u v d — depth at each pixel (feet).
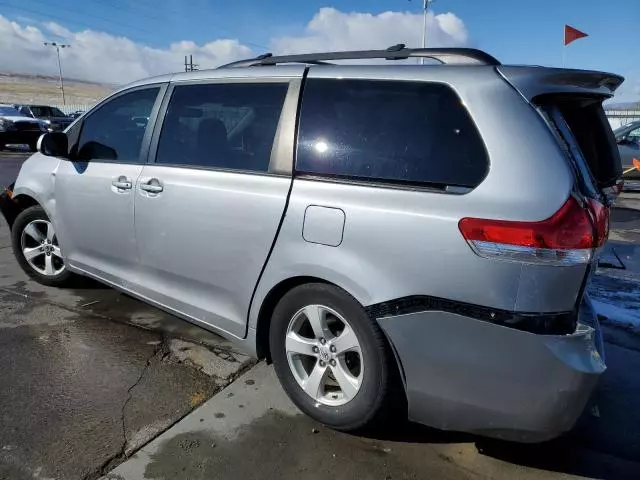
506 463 7.93
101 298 13.88
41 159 13.93
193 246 9.80
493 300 6.55
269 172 8.75
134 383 9.79
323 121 8.39
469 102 7.14
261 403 9.27
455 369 6.97
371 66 8.30
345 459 7.90
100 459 7.70
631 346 12.05
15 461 7.59
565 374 6.50
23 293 14.10
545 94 7.16
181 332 12.00
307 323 8.74
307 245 8.06
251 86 9.47
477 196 6.75
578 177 6.87
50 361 10.48
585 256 6.51
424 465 7.83
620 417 9.26
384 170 7.61
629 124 40.50
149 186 10.47
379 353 7.55
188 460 7.76
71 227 12.78
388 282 7.23
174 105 10.65
